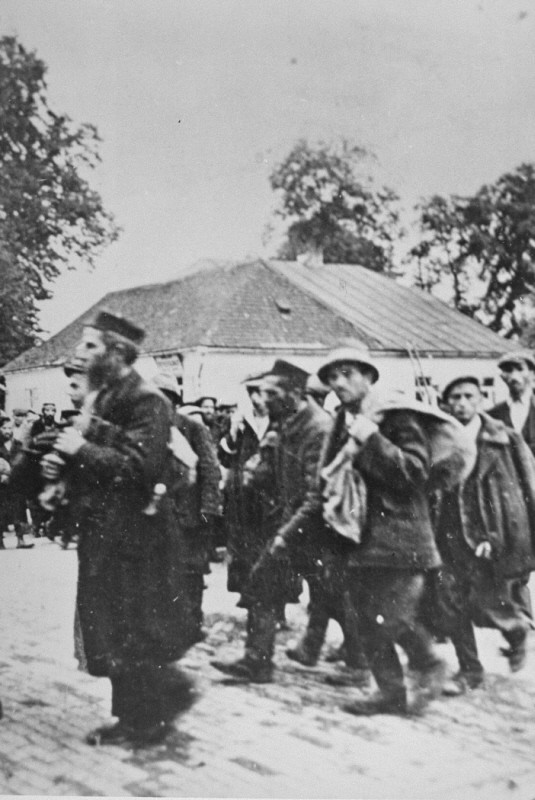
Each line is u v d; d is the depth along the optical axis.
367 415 4.65
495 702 4.53
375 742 4.27
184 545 4.46
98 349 4.54
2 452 4.52
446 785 4.08
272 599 4.48
